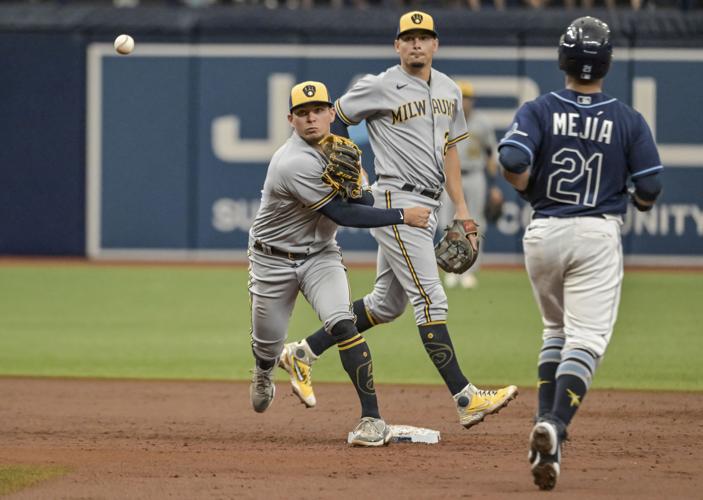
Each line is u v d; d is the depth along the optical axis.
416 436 24.78
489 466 22.00
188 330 45.47
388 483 20.34
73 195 72.44
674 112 69.12
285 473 21.28
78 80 71.94
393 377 35.12
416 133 25.59
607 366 37.06
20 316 49.28
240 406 29.92
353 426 27.05
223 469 21.69
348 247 71.50
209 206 71.94
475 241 26.23
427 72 25.94
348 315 24.33
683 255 69.31
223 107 71.38
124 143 71.94
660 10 70.50
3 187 72.62
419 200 25.67
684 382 34.09
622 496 19.22
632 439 25.12
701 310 51.22
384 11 71.81
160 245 72.19
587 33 20.23
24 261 71.88
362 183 24.08
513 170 19.89
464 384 24.95
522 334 43.97
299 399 28.61
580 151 20.11
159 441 24.97
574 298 20.14
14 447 24.16
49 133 72.19
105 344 41.81
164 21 71.38
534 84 70.00
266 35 71.00
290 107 23.19
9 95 72.19
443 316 25.20
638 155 20.19
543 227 20.23
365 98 25.72
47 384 33.50
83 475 21.05
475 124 55.16
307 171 22.95
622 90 69.38
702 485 20.19
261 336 25.25
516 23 69.94
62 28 71.62
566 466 21.98
